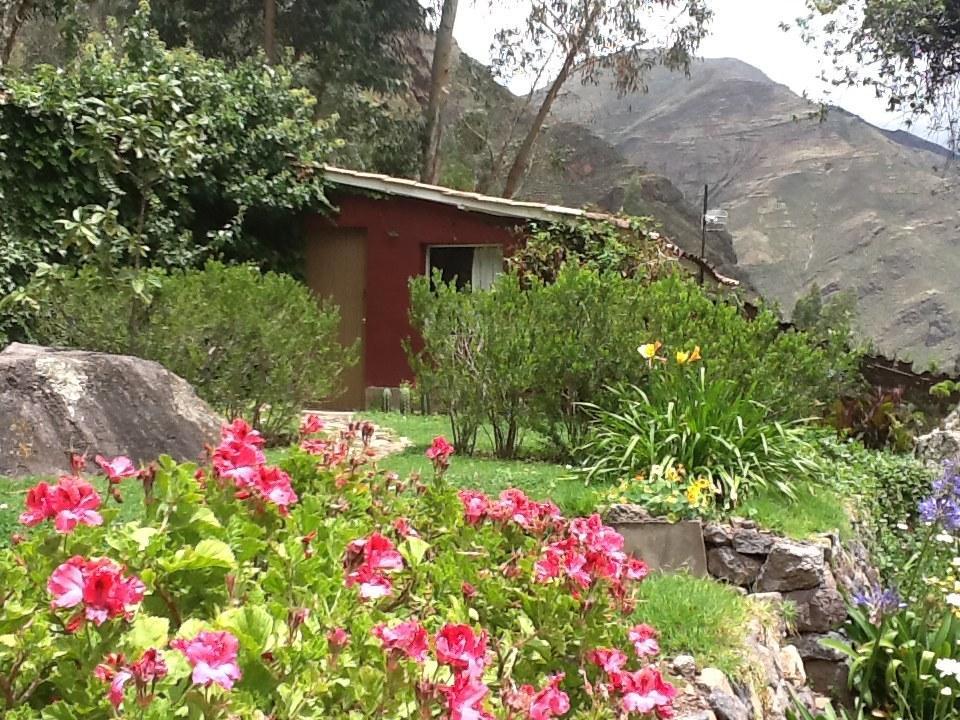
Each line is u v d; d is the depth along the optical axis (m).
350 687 2.07
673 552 5.66
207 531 2.47
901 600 6.13
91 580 1.90
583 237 12.99
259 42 24.31
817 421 9.51
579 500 6.01
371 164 23.94
